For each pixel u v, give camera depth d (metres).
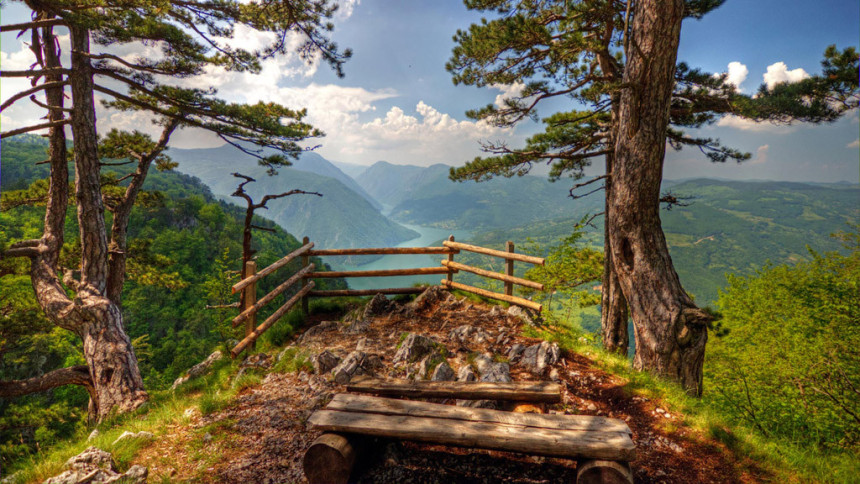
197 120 12.29
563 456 2.95
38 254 10.95
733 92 9.55
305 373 5.62
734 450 3.82
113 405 8.85
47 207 11.36
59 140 11.18
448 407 3.47
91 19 9.49
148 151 14.36
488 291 8.78
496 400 4.22
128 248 16.67
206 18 11.70
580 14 9.06
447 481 3.26
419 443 3.80
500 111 11.13
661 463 3.63
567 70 10.20
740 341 16.59
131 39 10.91
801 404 9.11
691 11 10.44
